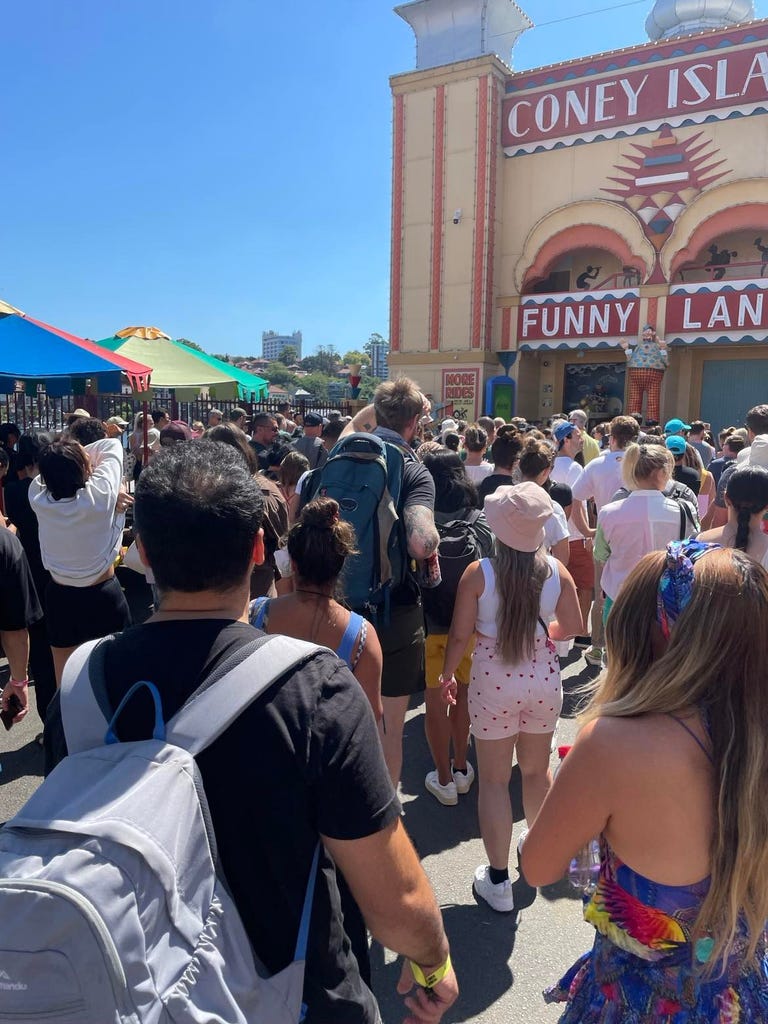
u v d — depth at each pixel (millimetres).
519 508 2859
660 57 17281
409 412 3426
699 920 1331
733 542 3400
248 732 1150
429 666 3740
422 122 19812
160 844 1001
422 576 3197
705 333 17312
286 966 1147
